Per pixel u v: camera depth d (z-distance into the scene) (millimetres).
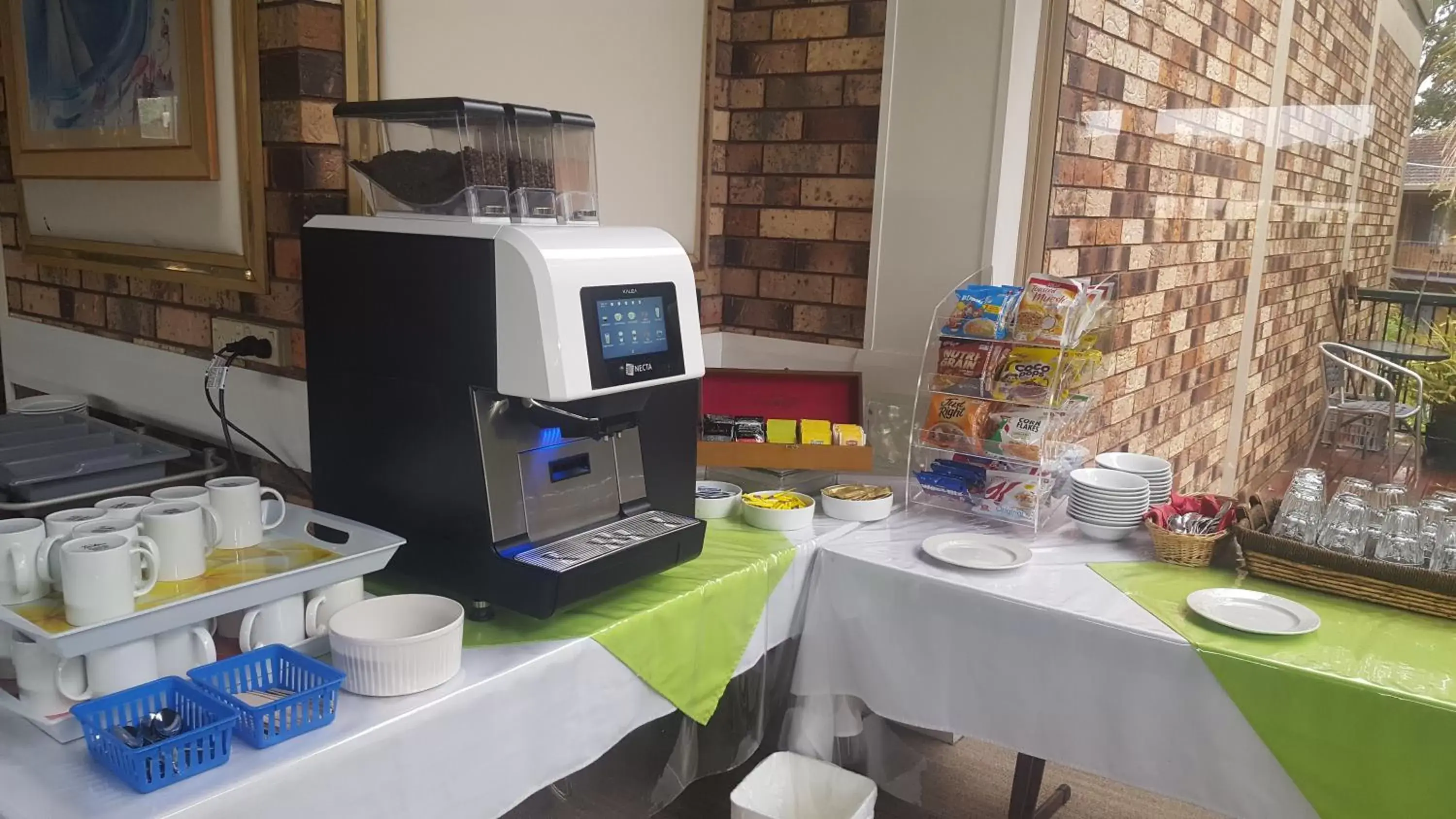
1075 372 2061
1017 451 1973
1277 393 2418
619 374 1436
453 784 1295
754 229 2752
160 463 2074
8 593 1220
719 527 1973
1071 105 2436
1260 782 1482
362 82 1883
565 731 1446
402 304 1471
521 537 1485
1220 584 1763
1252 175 2408
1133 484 2035
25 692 1164
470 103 1441
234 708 1127
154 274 2258
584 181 1657
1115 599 1676
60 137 2434
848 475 2381
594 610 1547
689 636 1641
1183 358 2605
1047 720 1663
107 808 1008
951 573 1782
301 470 2029
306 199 1875
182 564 1281
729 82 2725
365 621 1353
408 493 1524
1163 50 2545
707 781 2385
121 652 1162
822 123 2584
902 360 2500
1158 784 1571
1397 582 1642
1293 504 1809
